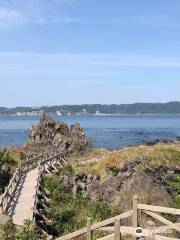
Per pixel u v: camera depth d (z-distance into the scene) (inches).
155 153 1638.8
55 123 2925.7
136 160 1507.1
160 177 1434.5
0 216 837.8
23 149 2640.3
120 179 1322.6
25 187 1274.6
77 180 1445.6
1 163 1601.9
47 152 2135.8
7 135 5900.6
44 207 1077.1
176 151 1731.1
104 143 4242.1
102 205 1171.3
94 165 1638.8
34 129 2881.4
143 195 1242.0
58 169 1683.1
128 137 5078.7
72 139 2731.3
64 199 1258.0
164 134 5595.5
